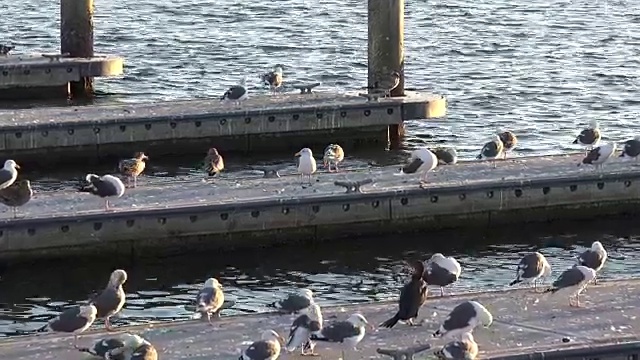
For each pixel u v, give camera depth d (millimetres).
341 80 70812
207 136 52219
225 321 31234
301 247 41312
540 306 31938
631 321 31094
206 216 40312
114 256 39531
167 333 30438
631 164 45562
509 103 64625
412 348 28609
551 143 56438
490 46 81938
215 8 97688
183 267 39656
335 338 28562
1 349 29359
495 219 43219
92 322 30359
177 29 87625
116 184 39750
